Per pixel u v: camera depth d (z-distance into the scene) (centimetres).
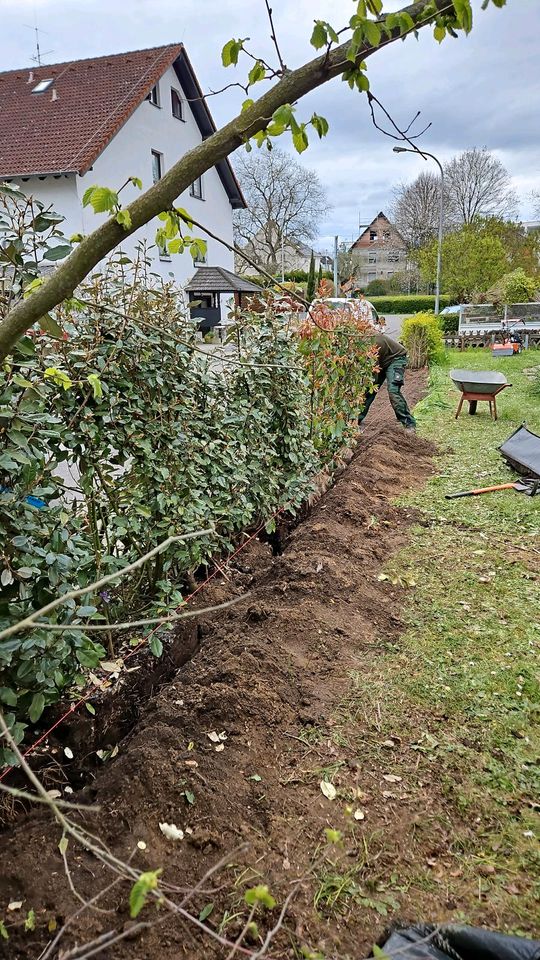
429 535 492
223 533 452
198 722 253
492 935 165
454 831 217
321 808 222
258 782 230
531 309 2509
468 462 718
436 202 4244
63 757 264
